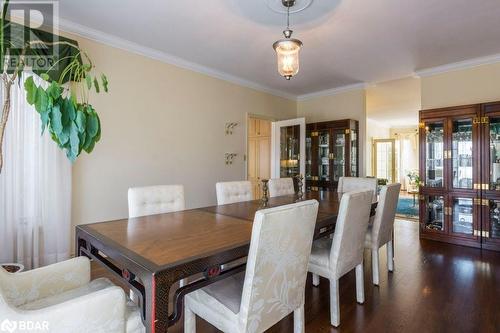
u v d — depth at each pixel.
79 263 1.46
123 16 2.58
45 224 2.57
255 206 2.47
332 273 1.84
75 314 0.91
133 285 1.21
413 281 2.52
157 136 3.45
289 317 1.94
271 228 1.18
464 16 2.54
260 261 1.19
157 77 3.45
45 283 1.34
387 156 9.59
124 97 3.15
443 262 2.98
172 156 3.60
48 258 2.58
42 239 2.58
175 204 2.35
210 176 4.06
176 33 2.91
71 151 1.32
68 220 2.70
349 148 4.60
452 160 3.67
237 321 1.24
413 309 2.04
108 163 3.03
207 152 4.02
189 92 3.79
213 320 1.34
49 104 1.23
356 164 4.73
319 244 2.17
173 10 2.47
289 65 2.15
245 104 4.59
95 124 1.40
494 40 3.04
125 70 3.16
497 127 3.43
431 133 3.93
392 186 2.51
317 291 2.35
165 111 3.53
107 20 2.66
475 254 3.22
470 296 2.22
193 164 3.85
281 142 5.11
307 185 5.02
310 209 1.37
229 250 1.31
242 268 1.46
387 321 1.89
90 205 2.90
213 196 4.10
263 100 4.91
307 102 5.46
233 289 1.43
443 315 1.95
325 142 4.96
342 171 4.69
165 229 1.66
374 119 8.65
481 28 2.76
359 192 1.90
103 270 2.69
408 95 5.59
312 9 2.40
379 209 2.41
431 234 3.82
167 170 3.55
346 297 2.23
